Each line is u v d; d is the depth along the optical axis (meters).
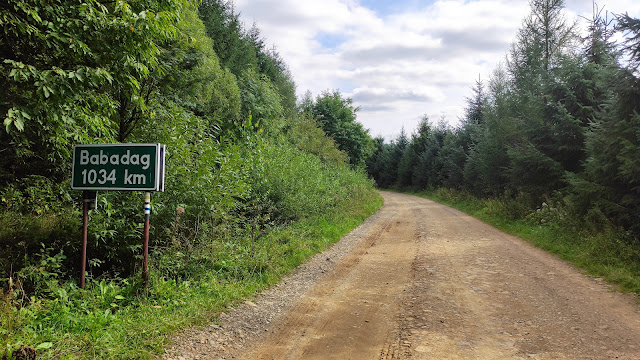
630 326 5.00
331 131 39.47
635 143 9.76
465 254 10.12
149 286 5.58
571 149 15.82
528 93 17.80
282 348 4.48
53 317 4.35
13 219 6.51
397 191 57.78
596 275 7.75
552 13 22.23
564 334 4.77
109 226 6.70
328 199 16.38
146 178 5.08
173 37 6.71
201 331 4.73
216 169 8.21
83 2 5.15
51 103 4.86
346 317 5.54
